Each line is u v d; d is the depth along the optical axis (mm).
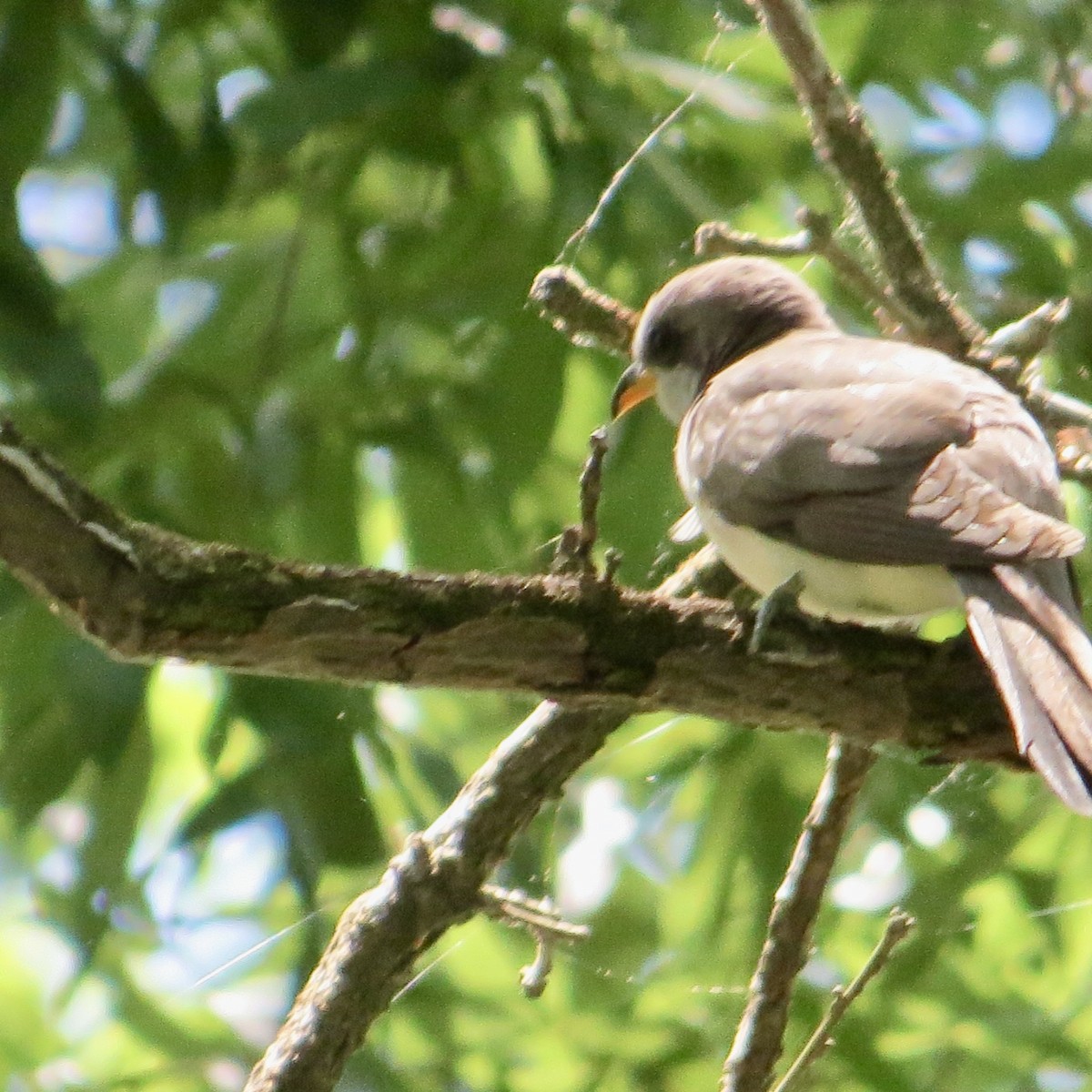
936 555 6680
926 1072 10430
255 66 11375
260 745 10266
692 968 10797
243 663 6199
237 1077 11172
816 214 8094
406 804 10242
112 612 6016
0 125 9977
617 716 7824
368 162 10844
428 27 10172
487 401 10312
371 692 10125
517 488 10281
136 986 11609
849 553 6992
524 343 10188
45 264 10891
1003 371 8305
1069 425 8500
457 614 6297
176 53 11430
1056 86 11289
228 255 11617
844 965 10805
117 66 10211
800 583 7309
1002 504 6695
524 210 10859
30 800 10117
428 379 10695
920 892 10102
